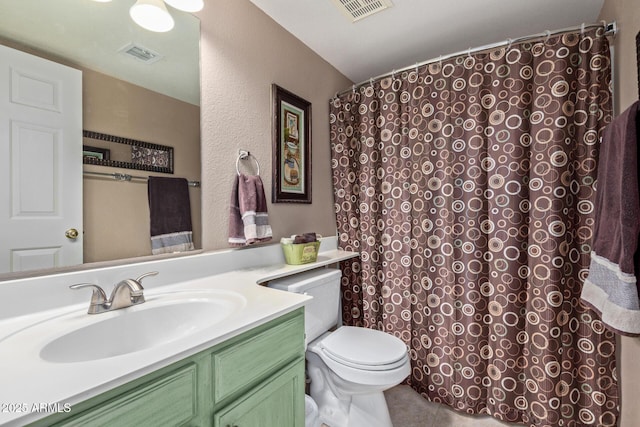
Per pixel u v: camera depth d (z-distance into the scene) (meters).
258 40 1.51
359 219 1.99
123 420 0.53
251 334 0.78
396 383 1.27
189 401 0.64
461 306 1.58
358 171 1.98
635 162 0.91
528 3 1.46
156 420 0.58
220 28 1.32
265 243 1.54
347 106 2.01
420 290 1.72
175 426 0.61
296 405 0.93
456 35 1.74
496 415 1.50
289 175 1.69
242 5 1.43
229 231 1.32
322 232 2.00
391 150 1.84
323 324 1.56
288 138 1.69
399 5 1.49
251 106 1.47
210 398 0.68
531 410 1.42
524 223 1.45
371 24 1.65
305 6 1.50
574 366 1.36
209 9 1.28
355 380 1.27
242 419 0.74
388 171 1.85
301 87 1.81
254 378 0.79
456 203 1.59
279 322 0.87
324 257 1.74
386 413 1.42
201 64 1.25
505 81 1.48
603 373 1.31
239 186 1.33
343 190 2.04
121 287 0.87
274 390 0.84
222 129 1.33
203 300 0.96
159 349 0.61
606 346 1.31
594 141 1.32
